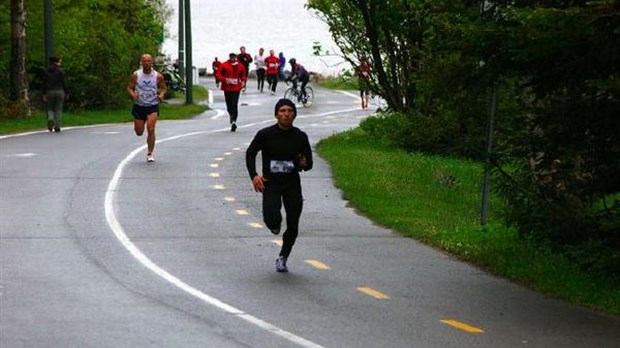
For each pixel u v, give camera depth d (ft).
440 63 81.00
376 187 126.41
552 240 83.25
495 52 76.54
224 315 68.69
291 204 83.05
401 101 176.96
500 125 89.97
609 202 86.22
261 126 229.04
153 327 65.10
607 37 69.92
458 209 117.80
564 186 82.28
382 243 96.27
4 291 74.69
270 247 93.40
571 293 75.51
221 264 85.87
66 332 63.46
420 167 145.38
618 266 75.51
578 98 77.20
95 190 123.95
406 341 62.80
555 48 71.00
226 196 121.49
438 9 84.89
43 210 110.22
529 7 74.43
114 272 81.97
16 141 180.04
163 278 80.12
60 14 264.72
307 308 71.15
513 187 85.20
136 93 150.30
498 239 94.53
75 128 215.51
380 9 166.71
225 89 210.38
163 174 138.21
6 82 260.42
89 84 282.97
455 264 87.51
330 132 211.82
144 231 99.96
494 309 71.92
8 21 256.93
